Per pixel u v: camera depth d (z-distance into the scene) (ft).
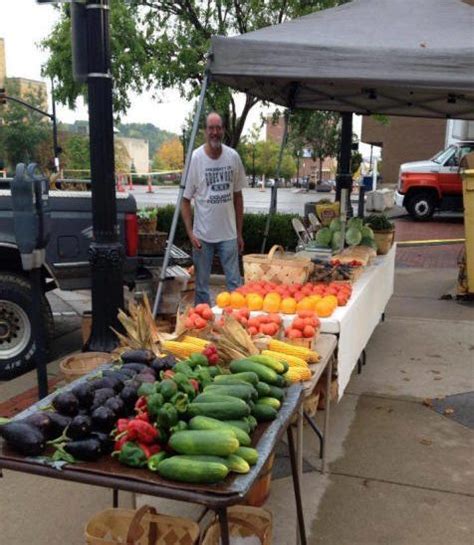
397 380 16.72
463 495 11.14
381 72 14.62
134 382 7.73
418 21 17.60
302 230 21.57
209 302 19.31
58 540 9.78
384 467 12.10
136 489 6.21
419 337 20.65
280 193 132.87
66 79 28.48
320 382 11.85
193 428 6.82
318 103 26.04
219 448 6.38
